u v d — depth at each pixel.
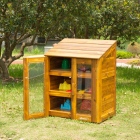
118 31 10.24
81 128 4.52
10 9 6.63
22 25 7.11
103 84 4.77
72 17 7.90
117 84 7.30
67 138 4.21
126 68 10.31
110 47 4.85
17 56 8.03
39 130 4.46
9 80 7.63
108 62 4.88
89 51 4.78
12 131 4.43
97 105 4.69
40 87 4.93
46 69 4.97
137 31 9.67
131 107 5.47
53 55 4.89
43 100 4.97
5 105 5.54
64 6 7.64
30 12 6.69
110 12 9.44
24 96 4.82
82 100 4.83
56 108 5.15
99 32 9.54
